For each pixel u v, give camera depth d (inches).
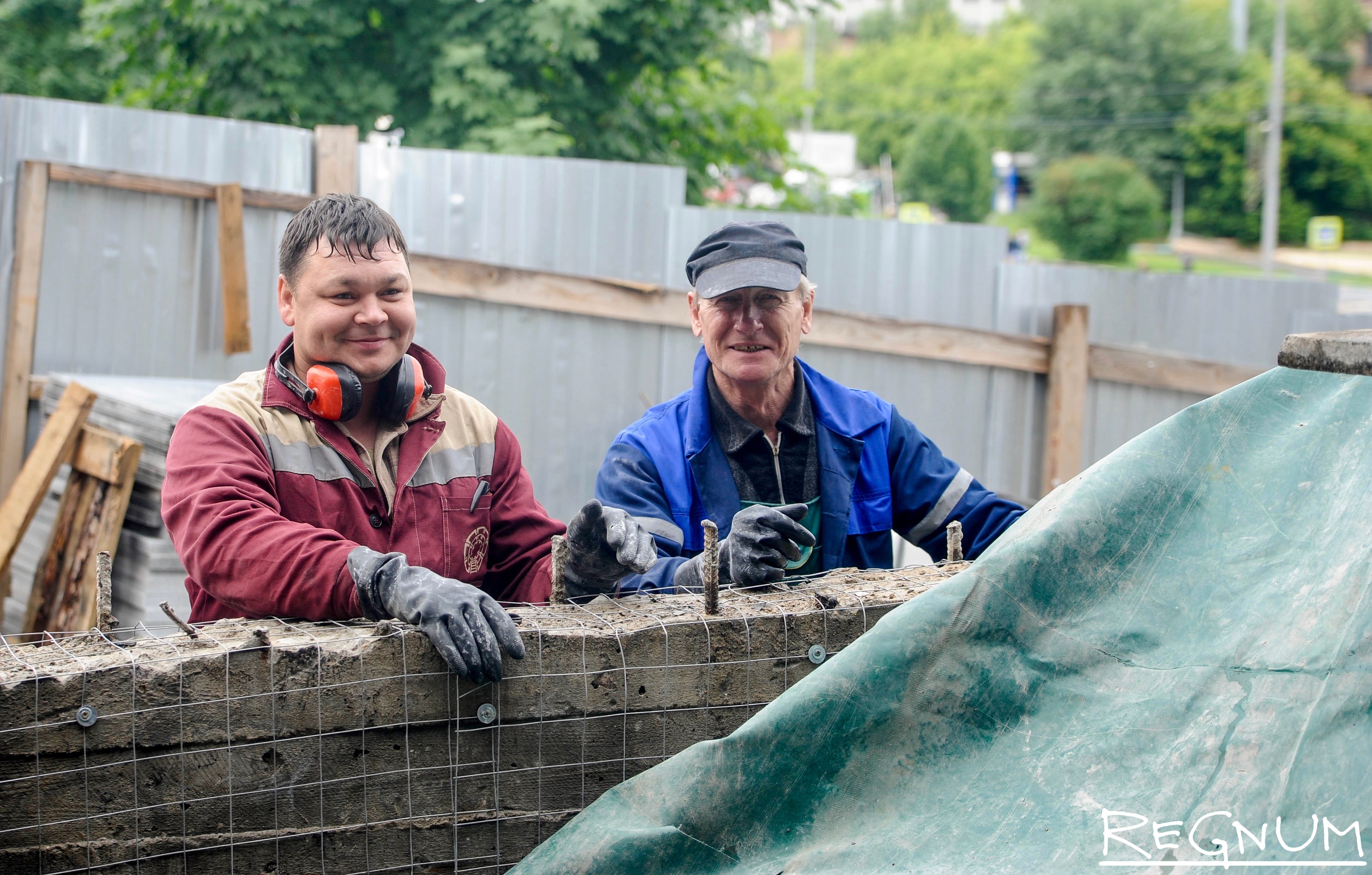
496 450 97.6
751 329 109.3
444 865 73.7
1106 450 267.9
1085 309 257.4
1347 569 61.4
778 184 436.8
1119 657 65.1
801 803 64.2
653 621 78.4
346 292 85.1
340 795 71.5
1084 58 2615.7
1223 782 57.1
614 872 63.1
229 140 227.8
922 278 265.9
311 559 74.0
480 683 72.4
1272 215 1332.4
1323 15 2874.0
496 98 347.6
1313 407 71.7
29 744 65.0
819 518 115.6
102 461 175.9
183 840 68.3
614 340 242.2
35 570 194.1
